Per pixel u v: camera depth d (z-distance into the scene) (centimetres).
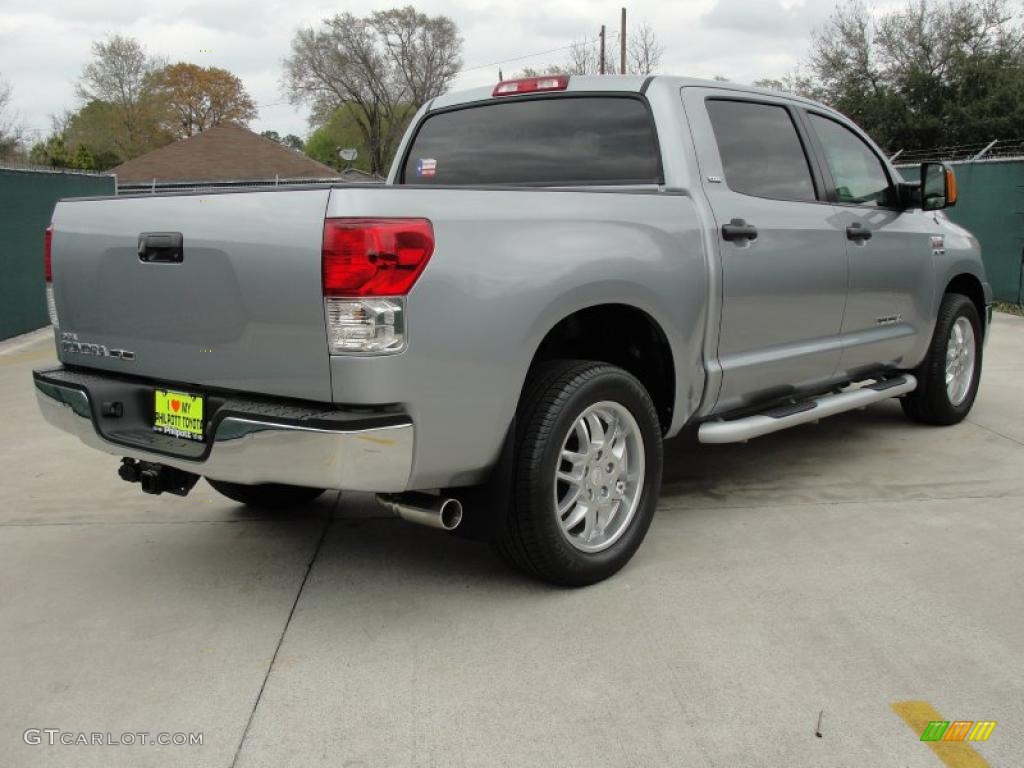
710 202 384
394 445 279
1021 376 730
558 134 421
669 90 395
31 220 1145
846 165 486
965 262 565
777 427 420
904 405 576
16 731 257
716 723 256
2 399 717
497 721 259
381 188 277
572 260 315
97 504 457
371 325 272
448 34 6444
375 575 362
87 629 319
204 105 6275
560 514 332
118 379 342
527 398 322
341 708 267
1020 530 398
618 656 294
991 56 3447
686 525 411
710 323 380
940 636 304
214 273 297
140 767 241
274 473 286
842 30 3712
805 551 378
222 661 295
